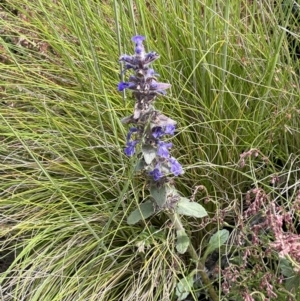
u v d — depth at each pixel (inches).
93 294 13.2
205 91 15.1
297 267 10.5
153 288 13.4
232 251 13.9
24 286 13.5
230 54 15.1
